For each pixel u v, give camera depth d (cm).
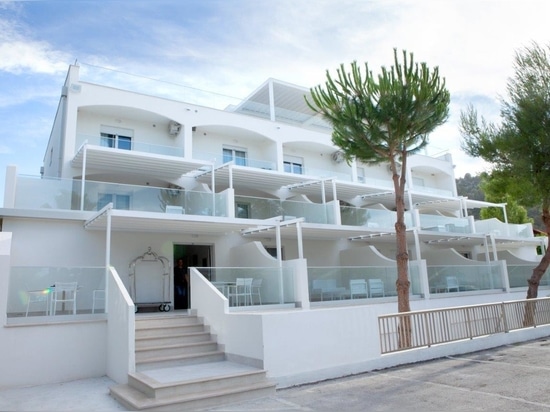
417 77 1140
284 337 787
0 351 826
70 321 911
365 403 622
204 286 1054
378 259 1845
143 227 1438
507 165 1598
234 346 871
